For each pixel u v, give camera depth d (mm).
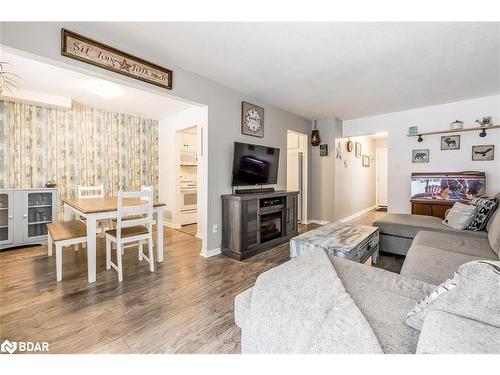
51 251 2977
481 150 3697
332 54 2404
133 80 2320
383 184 7613
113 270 2604
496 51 2326
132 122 4812
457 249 2053
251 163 3547
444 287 899
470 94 3541
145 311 1831
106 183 4465
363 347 798
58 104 3631
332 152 4961
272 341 1000
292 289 1132
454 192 3719
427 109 4148
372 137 7324
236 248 3037
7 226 3271
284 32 2041
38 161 3715
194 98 2869
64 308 1857
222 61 2574
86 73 2080
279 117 4285
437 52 2352
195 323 1690
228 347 1451
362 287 1248
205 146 3102
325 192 5098
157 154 5234
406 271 1668
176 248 3445
